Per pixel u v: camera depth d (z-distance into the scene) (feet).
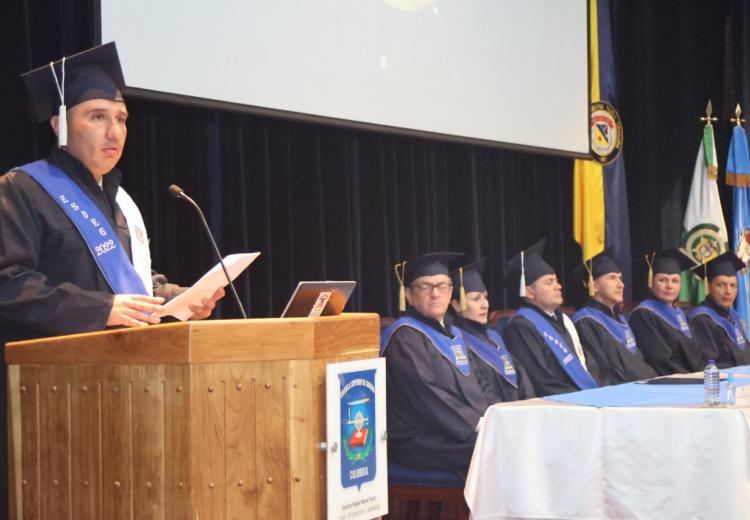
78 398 6.90
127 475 6.62
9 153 13.65
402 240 20.65
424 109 19.39
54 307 8.17
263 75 16.39
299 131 18.42
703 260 26.94
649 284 23.12
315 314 7.79
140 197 15.72
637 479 11.69
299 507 6.71
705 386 12.20
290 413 6.70
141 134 15.76
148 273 10.03
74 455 6.91
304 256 18.43
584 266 21.21
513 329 18.61
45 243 9.06
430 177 21.31
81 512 6.86
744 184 27.45
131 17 14.58
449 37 19.98
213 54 15.64
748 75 27.91
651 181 27.40
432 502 14.49
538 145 22.04
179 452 6.39
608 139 25.55
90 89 9.55
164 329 6.46
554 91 22.50
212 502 6.41
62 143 9.28
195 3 15.40
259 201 17.44
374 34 18.40
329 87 17.52
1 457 9.61
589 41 23.54
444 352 15.69
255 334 6.57
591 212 25.11
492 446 12.21
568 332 19.13
